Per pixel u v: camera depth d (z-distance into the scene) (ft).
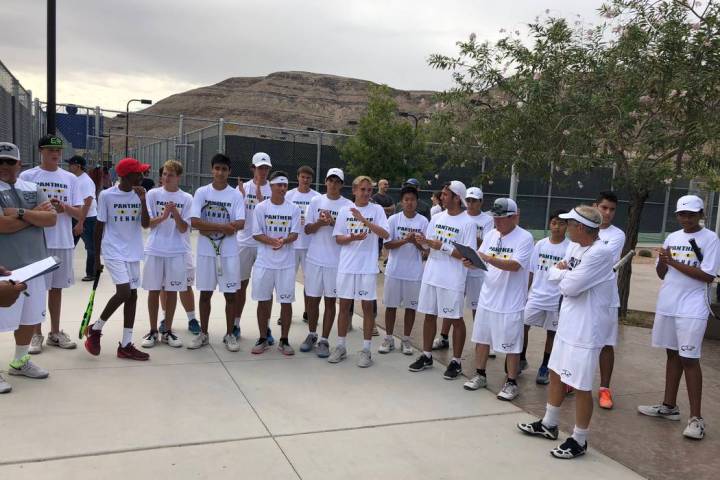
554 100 26.03
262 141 63.00
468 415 15.48
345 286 19.04
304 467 12.01
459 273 18.20
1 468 11.19
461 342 18.54
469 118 29.37
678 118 24.48
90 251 29.60
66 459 11.71
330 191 20.39
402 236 20.71
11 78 34.73
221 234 19.22
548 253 18.25
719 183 23.93
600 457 13.41
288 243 19.54
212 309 25.90
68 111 55.77
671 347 15.55
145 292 28.07
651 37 24.44
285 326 19.98
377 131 53.78
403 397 16.55
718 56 22.86
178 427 13.53
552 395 14.06
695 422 14.67
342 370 18.66
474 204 19.44
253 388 16.46
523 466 12.70
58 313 19.04
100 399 14.89
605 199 17.74
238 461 12.09
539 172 28.55
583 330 13.07
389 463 12.44
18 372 16.19
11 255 15.06
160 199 19.61
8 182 15.10
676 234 15.98
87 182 19.26
